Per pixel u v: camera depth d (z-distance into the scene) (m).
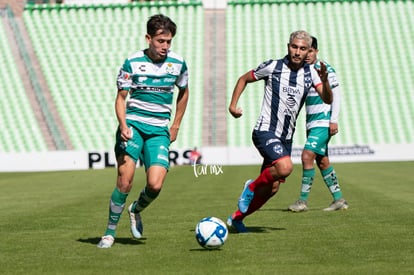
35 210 41.34
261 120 30.39
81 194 53.31
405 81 118.25
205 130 112.50
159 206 42.25
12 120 112.00
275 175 29.02
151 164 26.00
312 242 26.61
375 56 121.44
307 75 30.02
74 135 110.81
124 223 33.97
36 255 24.59
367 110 114.81
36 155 102.00
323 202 43.97
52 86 116.56
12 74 117.38
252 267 21.50
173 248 25.67
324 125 38.91
